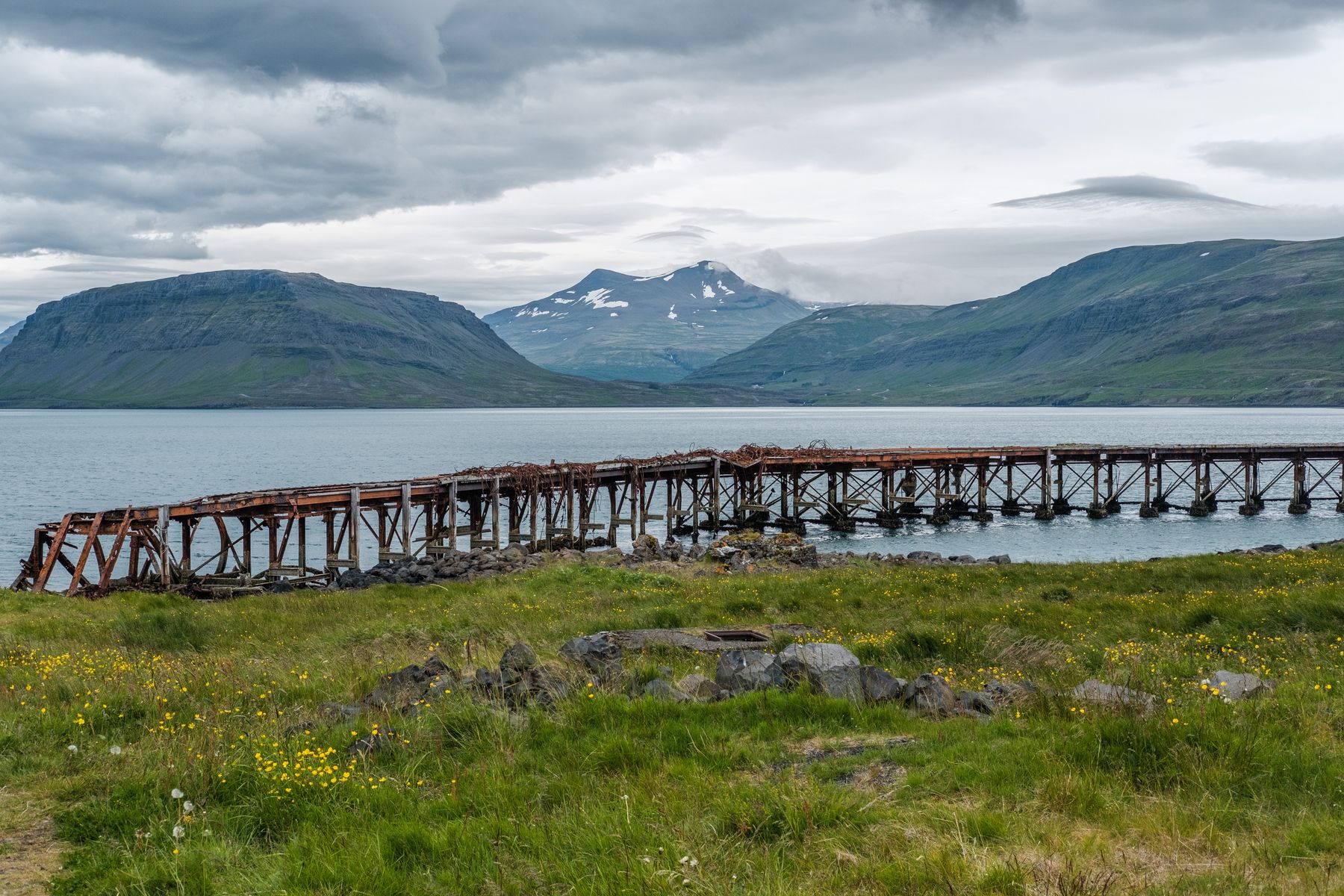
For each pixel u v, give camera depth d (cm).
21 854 954
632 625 2362
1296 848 849
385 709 1379
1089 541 6856
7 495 9831
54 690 1541
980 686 1556
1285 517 8294
